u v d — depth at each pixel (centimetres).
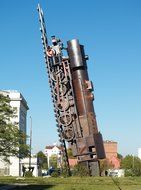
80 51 4678
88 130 4744
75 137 4778
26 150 5606
